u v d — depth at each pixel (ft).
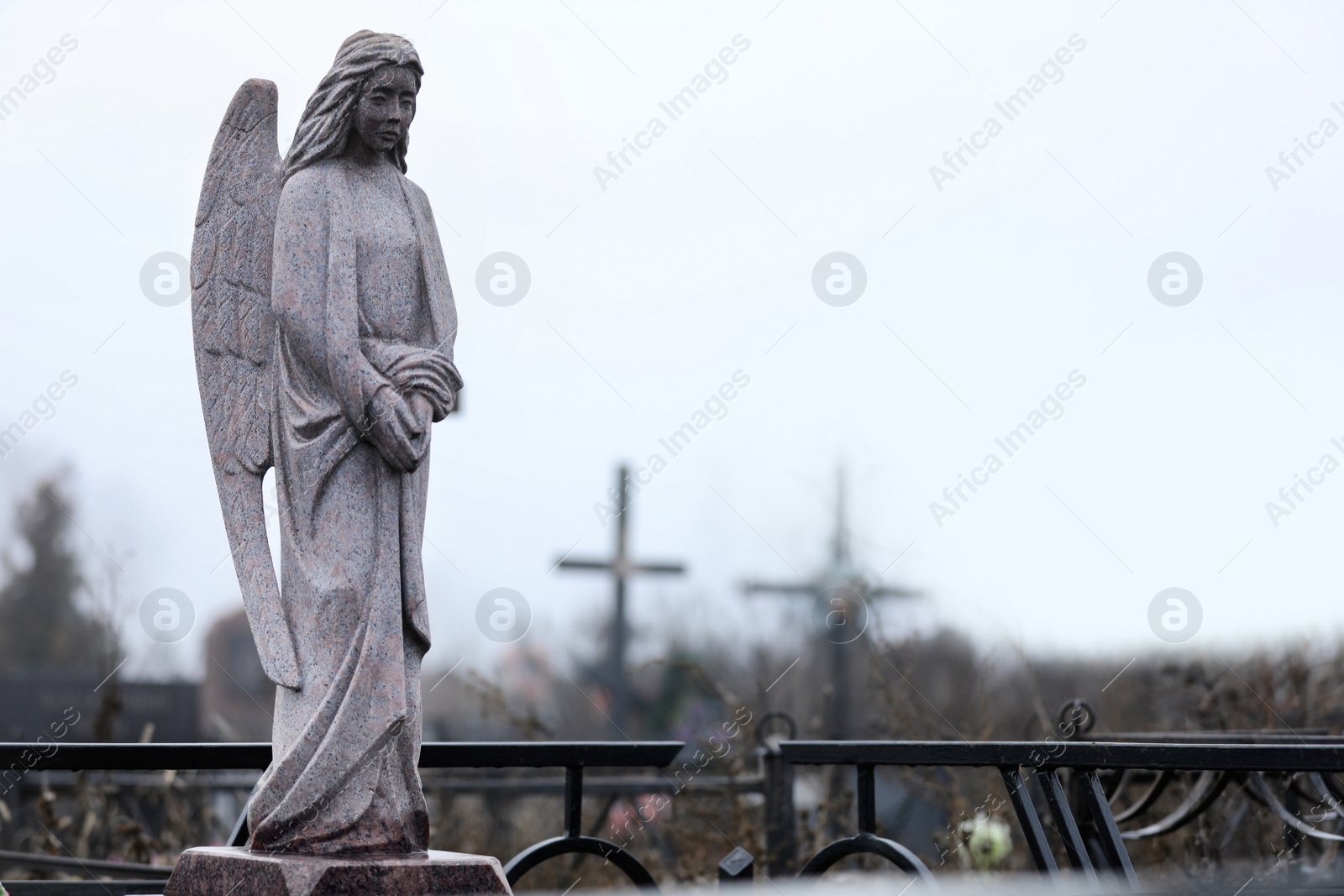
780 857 33.78
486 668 70.74
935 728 40.11
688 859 35.58
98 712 40.37
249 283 21.03
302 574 19.51
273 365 20.62
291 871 18.06
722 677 86.94
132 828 33.30
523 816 45.03
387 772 19.19
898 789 47.32
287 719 19.35
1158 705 49.44
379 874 18.26
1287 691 40.60
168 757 22.97
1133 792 38.32
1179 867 32.12
